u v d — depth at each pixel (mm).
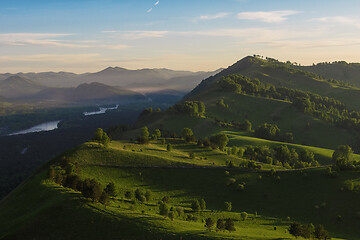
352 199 96000
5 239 54594
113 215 62969
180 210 77875
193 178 112312
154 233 58156
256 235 66500
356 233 80938
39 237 55125
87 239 55125
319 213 91750
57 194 69438
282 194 104562
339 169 114562
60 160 104500
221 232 64500
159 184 105000
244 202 99688
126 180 102562
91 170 102938
